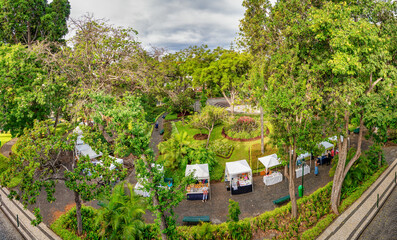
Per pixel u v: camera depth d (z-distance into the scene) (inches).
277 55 546.3
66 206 701.9
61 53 836.0
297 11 543.5
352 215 588.7
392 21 492.4
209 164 895.7
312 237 509.7
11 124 813.2
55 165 519.8
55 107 834.2
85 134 513.7
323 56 500.1
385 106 512.7
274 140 563.8
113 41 868.6
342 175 589.0
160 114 1831.9
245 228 548.7
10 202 730.8
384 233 528.4
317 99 478.0
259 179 829.2
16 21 1016.2
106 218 509.4
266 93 535.2
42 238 571.8
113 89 875.4
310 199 663.1
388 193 670.5
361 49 464.8
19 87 747.4
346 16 458.6
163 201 426.0
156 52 1027.3
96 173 490.3
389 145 1002.7
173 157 906.7
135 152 415.5
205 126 1066.1
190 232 548.4
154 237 543.2
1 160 965.2
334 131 546.3
